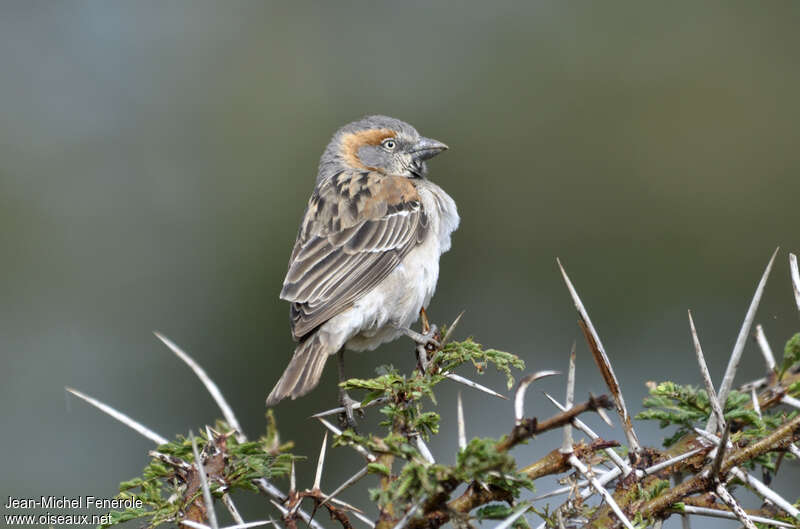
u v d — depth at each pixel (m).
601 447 4.83
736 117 13.37
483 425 11.34
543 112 13.90
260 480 5.55
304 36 14.89
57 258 12.90
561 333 12.29
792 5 14.18
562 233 13.19
